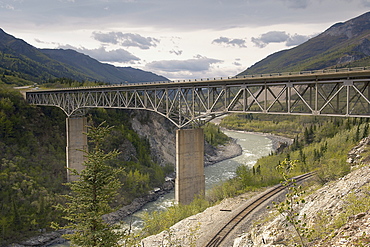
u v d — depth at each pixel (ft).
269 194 146.72
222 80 146.72
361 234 49.39
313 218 71.72
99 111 334.24
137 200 239.30
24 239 180.34
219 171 320.91
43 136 285.43
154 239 111.75
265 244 71.97
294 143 374.22
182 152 164.86
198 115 160.15
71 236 65.21
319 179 143.23
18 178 219.41
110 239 65.10
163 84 176.65
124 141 312.29
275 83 128.67
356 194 70.49
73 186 66.28
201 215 134.72
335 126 344.28
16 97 310.86
